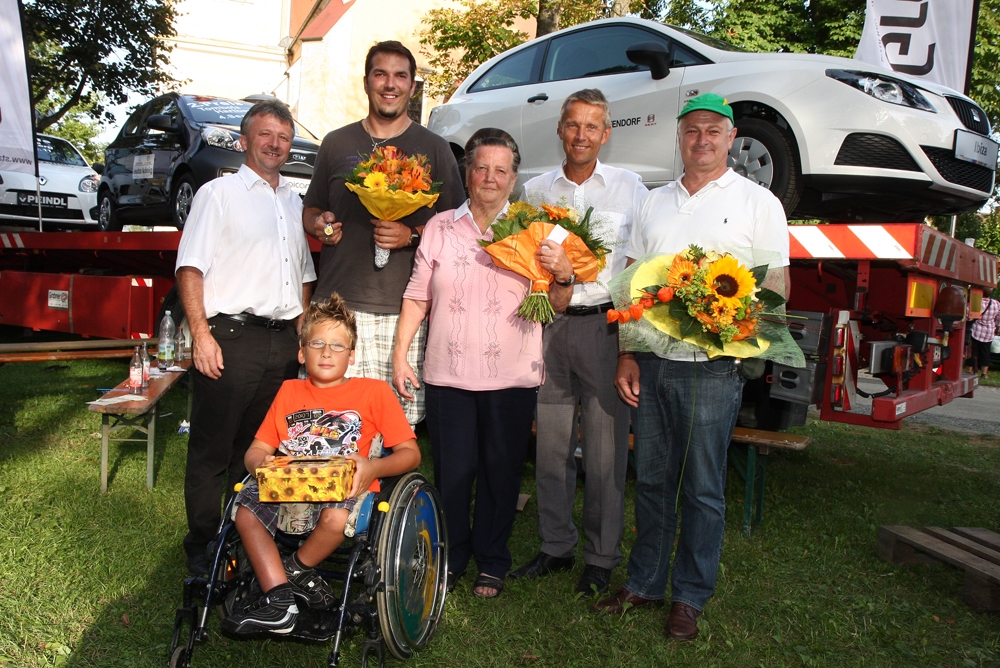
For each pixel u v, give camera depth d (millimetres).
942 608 3670
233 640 3068
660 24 6371
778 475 5801
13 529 3914
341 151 3865
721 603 3559
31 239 8375
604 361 3559
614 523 3633
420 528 2934
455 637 3166
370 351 3857
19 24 8398
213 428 3451
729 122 3123
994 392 11750
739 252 3047
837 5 16594
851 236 4289
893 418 4328
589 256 3148
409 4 18312
